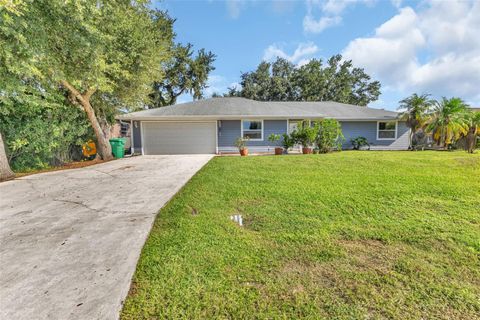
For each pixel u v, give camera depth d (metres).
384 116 15.42
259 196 4.64
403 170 6.95
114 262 2.44
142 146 13.63
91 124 10.62
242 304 1.85
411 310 1.78
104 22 8.38
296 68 35.62
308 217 3.63
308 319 1.71
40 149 8.19
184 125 13.80
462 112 14.91
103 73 9.21
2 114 7.29
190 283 2.10
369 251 2.63
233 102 15.77
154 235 3.05
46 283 2.11
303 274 2.22
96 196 4.80
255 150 14.45
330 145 12.23
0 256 2.57
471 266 2.33
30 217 3.70
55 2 6.04
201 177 6.29
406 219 3.49
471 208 3.89
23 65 5.86
